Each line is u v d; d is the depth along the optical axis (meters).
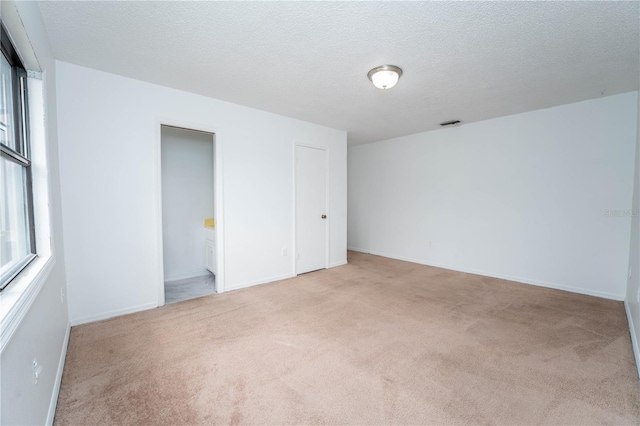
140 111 2.90
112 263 2.79
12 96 1.66
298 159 4.32
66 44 2.21
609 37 2.08
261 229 3.90
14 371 1.06
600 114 3.39
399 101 3.48
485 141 4.34
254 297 3.39
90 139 2.64
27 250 1.76
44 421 1.39
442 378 1.88
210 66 2.57
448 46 2.22
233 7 1.78
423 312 2.96
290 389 1.77
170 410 1.59
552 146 3.74
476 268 4.50
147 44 2.21
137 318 2.77
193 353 2.16
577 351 2.21
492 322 2.72
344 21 1.91
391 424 1.51
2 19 1.33
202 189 4.46
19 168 1.64
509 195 4.13
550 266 3.81
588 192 3.51
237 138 3.60
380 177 5.84
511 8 1.77
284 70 2.65
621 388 1.78
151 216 2.99
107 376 1.87
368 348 2.25
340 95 3.28
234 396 1.71
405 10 1.79
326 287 3.79
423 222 5.16
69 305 2.57
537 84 2.97
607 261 3.40
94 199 2.68
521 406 1.63
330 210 4.84
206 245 4.39
